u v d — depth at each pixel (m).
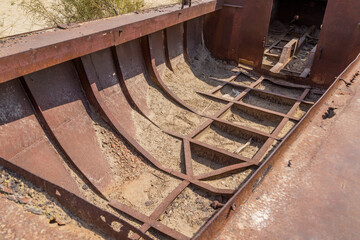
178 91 6.98
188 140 5.47
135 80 6.14
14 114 3.85
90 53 4.54
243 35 8.16
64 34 4.20
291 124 6.12
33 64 3.46
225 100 6.88
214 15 8.35
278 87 7.87
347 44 6.76
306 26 11.88
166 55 7.31
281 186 2.08
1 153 3.57
